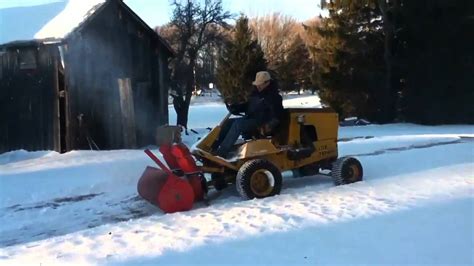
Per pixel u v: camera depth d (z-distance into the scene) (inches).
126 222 279.9
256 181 332.2
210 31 1349.7
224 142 336.8
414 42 1127.0
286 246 226.4
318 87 1254.9
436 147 573.3
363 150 561.6
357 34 1165.7
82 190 389.4
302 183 388.2
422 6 1093.8
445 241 229.5
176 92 1218.0
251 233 245.9
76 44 669.3
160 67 792.9
